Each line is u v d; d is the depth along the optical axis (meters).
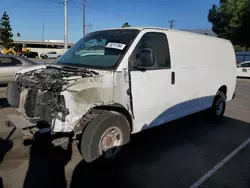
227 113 7.82
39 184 3.25
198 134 5.55
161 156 4.27
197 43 5.20
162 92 4.29
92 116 3.47
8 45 56.97
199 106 5.49
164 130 5.77
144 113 4.04
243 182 3.53
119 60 3.65
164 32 4.42
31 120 3.48
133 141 4.95
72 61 4.20
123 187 3.28
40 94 3.41
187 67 4.83
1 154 4.05
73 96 3.15
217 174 3.73
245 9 29.36
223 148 4.76
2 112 6.29
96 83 3.37
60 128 3.17
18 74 4.27
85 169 3.69
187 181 3.51
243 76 21.33
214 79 5.87
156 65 4.16
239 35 30.66
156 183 3.42
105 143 3.55
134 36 3.94
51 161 3.88
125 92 3.69
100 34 4.45
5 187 3.14
